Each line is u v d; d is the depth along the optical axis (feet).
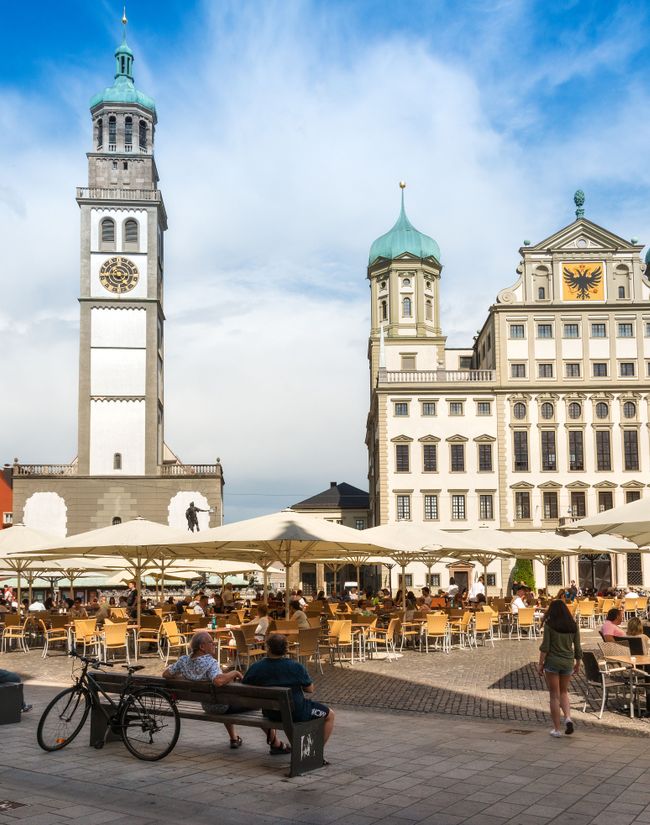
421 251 334.44
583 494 272.31
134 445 270.87
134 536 97.04
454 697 68.44
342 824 33.35
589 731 52.65
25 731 51.34
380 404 278.26
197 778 40.29
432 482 274.77
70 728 47.24
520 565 258.98
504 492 272.72
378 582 290.56
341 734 50.88
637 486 270.87
